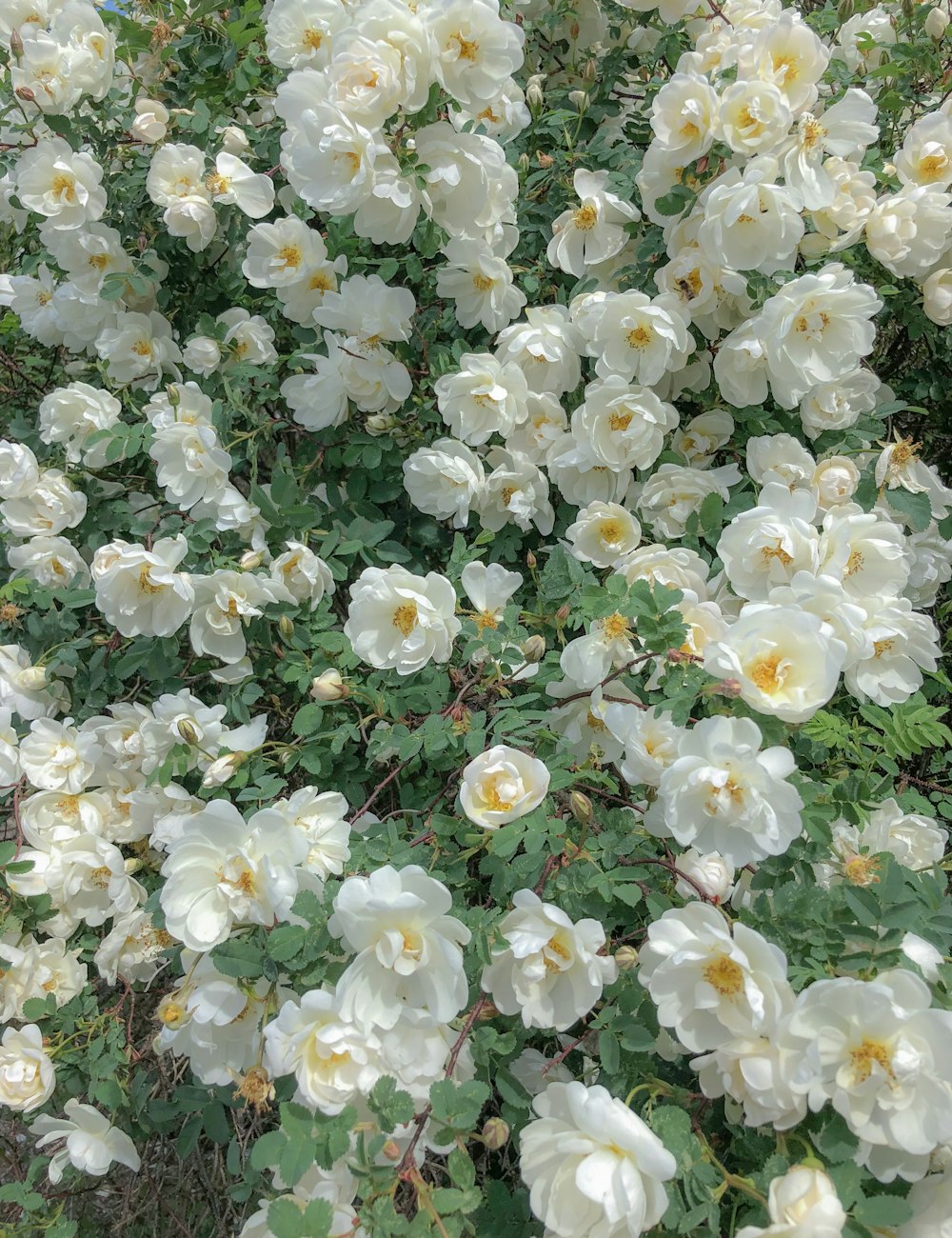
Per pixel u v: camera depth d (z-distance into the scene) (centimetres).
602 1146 42
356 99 58
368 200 63
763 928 48
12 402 107
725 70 64
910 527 73
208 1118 59
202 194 74
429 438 75
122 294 78
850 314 63
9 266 100
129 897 65
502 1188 48
